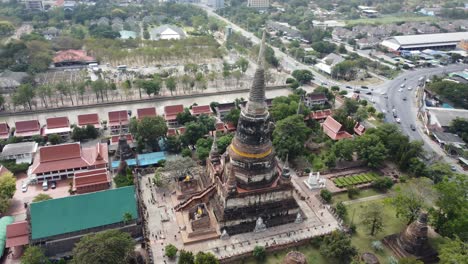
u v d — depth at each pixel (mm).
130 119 169000
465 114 195750
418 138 184000
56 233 102938
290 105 186000
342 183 141750
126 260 93812
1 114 187875
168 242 110375
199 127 162000
